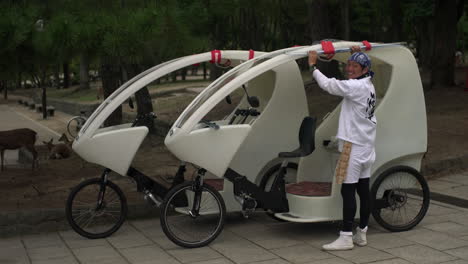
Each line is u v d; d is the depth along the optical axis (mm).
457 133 9570
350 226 4531
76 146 4922
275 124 5602
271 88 5859
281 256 4430
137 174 5125
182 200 5141
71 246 4953
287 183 5738
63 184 7391
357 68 4465
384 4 24594
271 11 14719
